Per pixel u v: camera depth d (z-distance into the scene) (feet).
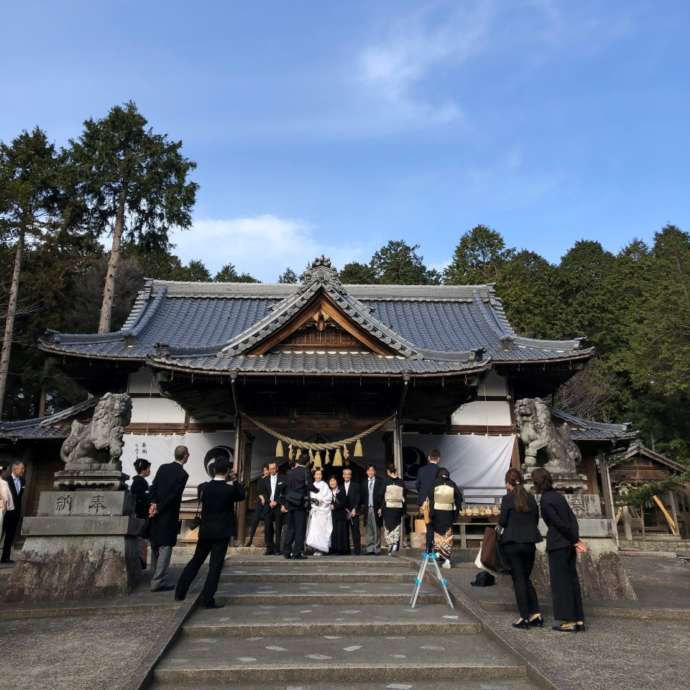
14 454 65.21
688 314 104.99
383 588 30.07
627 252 191.93
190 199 108.99
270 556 42.68
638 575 40.63
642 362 113.29
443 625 22.40
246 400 56.29
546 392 73.61
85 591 27.32
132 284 128.26
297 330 58.90
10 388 111.45
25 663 17.99
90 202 107.96
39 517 28.55
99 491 29.50
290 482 40.70
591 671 17.19
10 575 27.53
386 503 45.73
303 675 17.44
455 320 81.35
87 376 67.31
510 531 23.26
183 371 51.55
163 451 63.31
